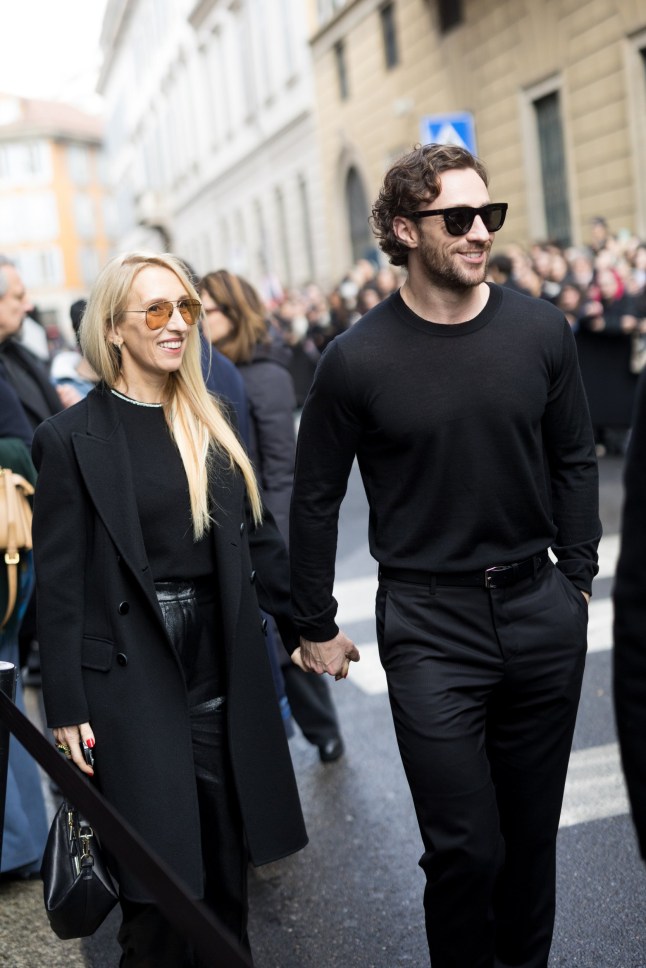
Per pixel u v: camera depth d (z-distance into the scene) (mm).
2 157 76562
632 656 1584
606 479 9812
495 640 2533
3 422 3725
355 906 3430
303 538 2684
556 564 2689
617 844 3574
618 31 14680
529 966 2684
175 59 44812
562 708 2580
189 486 2662
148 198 50719
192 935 1873
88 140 77938
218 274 4344
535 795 2631
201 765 2697
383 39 22641
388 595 2596
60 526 2629
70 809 2561
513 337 2496
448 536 2525
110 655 2596
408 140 22000
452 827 2418
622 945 3039
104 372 2707
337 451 2605
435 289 2490
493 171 18750
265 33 31281
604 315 10633
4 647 3721
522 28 17094
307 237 30359
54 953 3297
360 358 2514
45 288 77375
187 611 2678
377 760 4516
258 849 2654
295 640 2879
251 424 4328
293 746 4793
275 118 31281
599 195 15742
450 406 2469
